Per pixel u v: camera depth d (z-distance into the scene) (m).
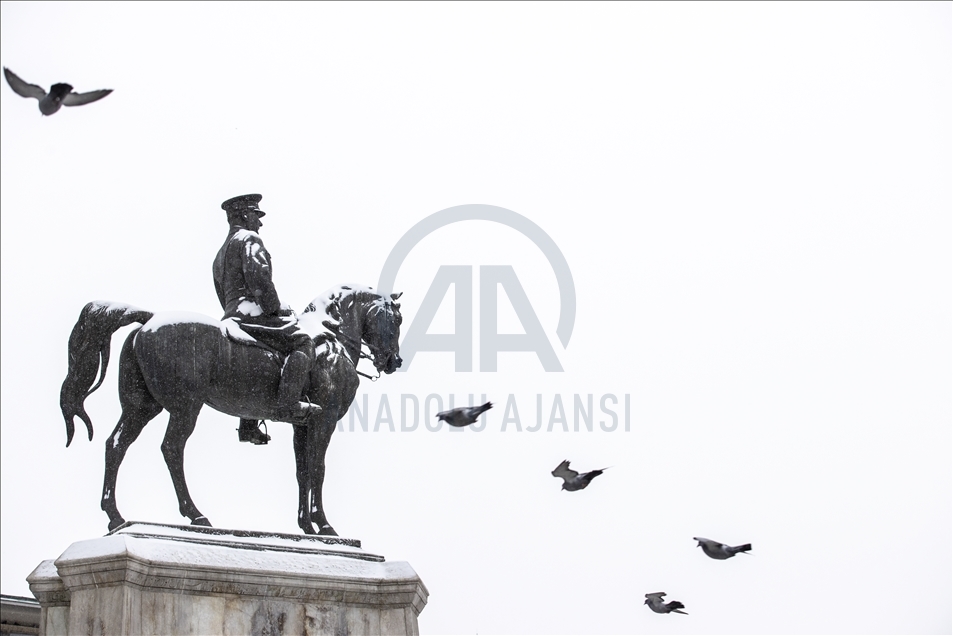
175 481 17.30
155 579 15.77
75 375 17.52
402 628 17.20
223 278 18.70
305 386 18.67
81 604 15.58
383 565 17.42
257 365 18.12
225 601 16.25
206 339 17.78
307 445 18.75
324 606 16.83
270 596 16.52
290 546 17.11
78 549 15.70
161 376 17.41
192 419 17.52
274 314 18.36
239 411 18.25
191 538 16.52
